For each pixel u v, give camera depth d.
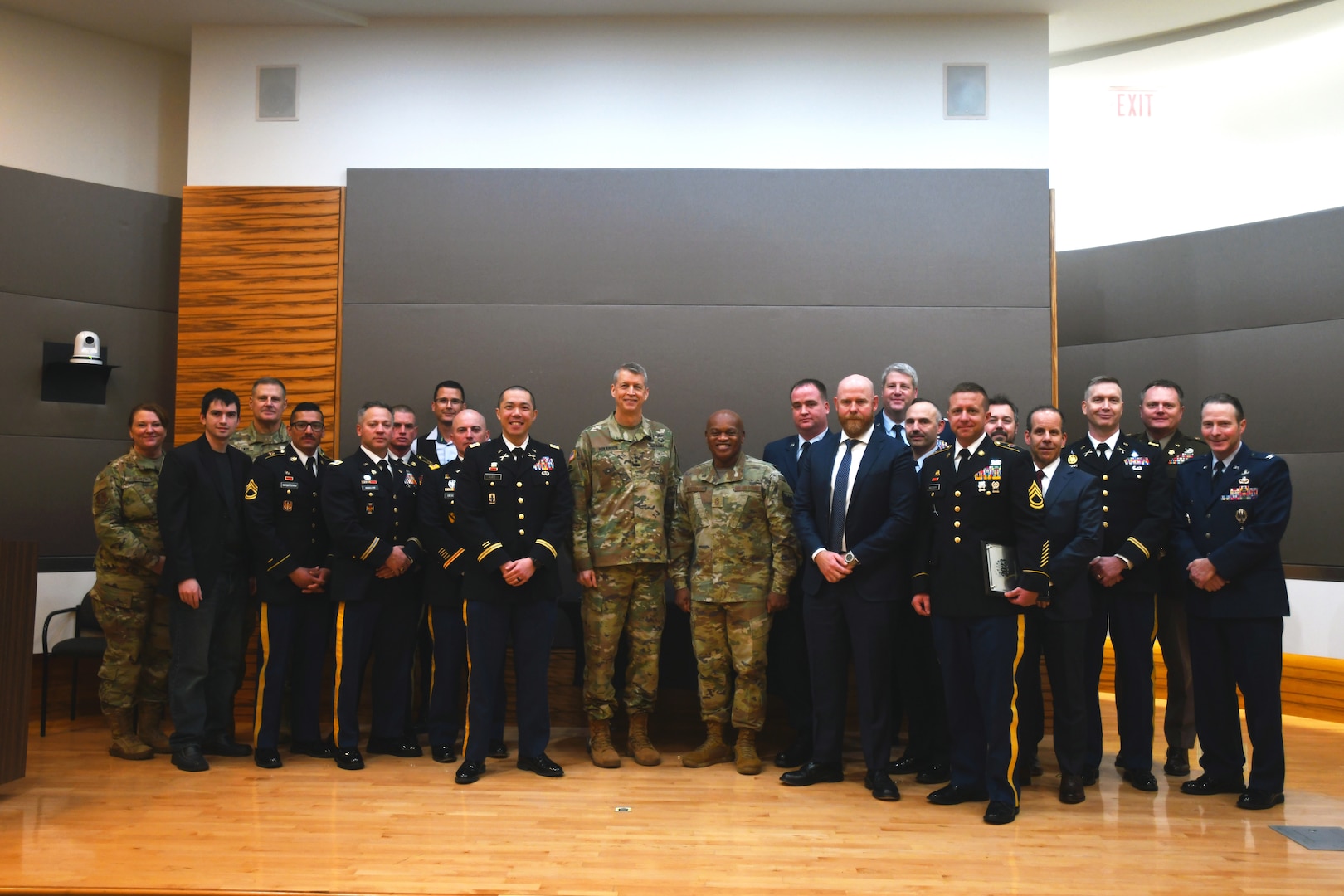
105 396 5.45
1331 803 3.47
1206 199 6.06
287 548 4.04
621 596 4.00
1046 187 5.12
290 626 4.02
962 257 5.11
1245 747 4.39
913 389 4.38
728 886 2.60
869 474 3.62
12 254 5.21
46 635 4.67
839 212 5.15
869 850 2.92
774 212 5.16
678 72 5.32
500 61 5.35
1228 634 3.55
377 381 5.14
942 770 3.77
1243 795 3.43
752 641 3.92
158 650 4.25
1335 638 5.04
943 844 2.98
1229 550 3.44
